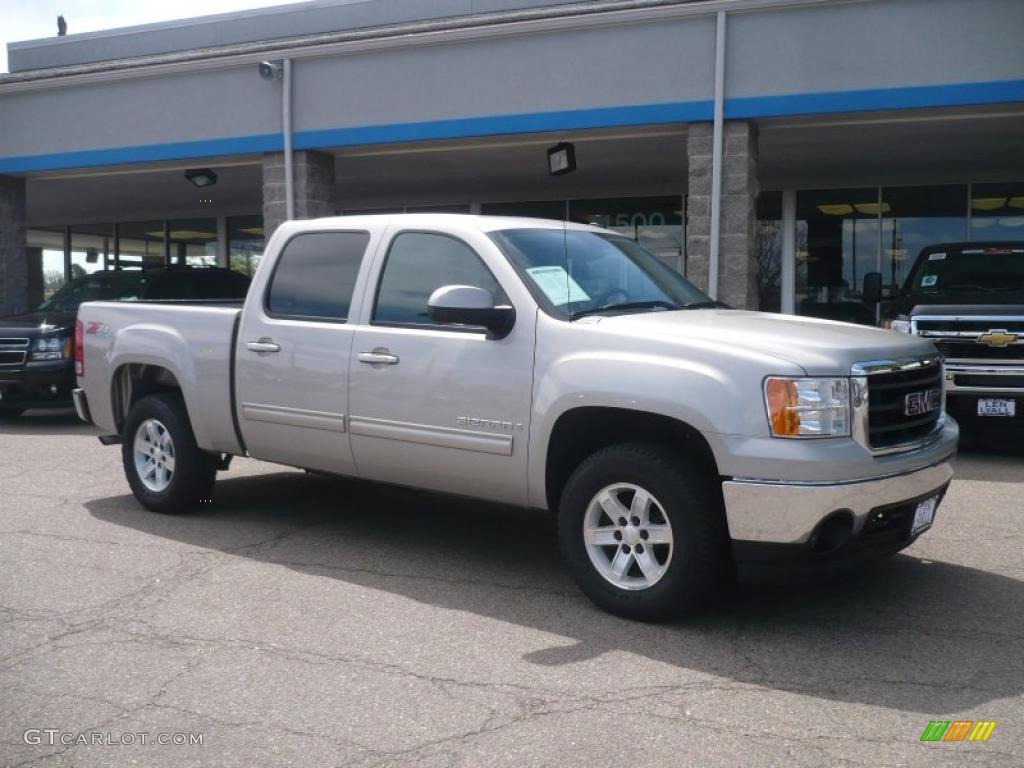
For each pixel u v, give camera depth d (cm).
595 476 490
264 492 777
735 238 1103
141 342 696
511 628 480
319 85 1275
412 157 1391
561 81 1158
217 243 2155
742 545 454
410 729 373
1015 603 514
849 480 445
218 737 367
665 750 355
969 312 892
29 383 1132
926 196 1566
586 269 566
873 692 405
